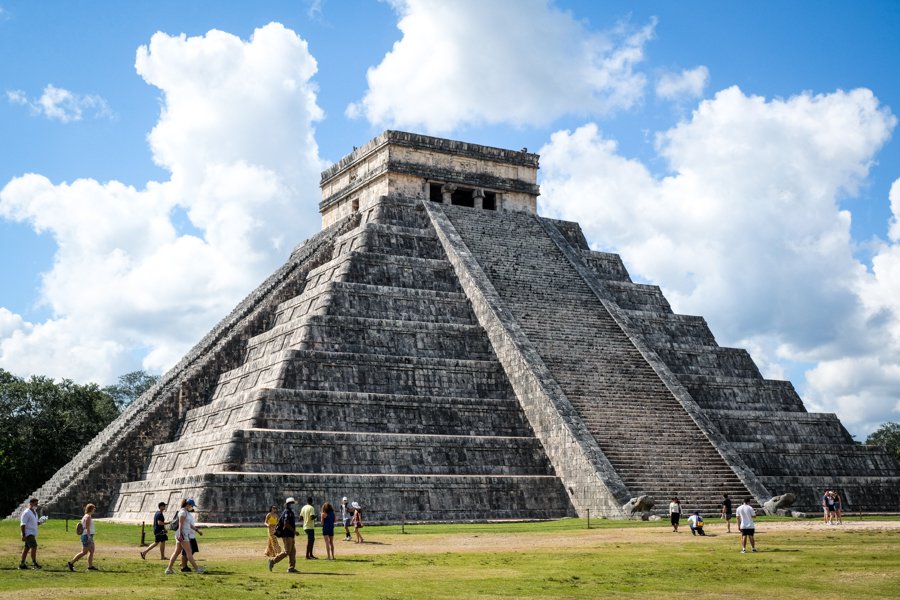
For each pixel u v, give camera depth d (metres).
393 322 58.62
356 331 57.53
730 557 31.08
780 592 23.73
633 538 38.44
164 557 32.38
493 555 32.31
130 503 54.28
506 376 58.81
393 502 49.19
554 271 68.81
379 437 51.62
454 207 71.94
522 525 47.00
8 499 71.19
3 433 73.00
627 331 63.78
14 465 70.19
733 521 47.72
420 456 52.12
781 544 35.03
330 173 78.62
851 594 23.36
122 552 34.22
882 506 64.06
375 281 62.88
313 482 48.00
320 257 69.12
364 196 73.88
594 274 70.25
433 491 50.09
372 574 27.25
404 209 70.12
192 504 28.28
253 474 47.12
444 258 67.50
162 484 50.88
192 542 28.19
